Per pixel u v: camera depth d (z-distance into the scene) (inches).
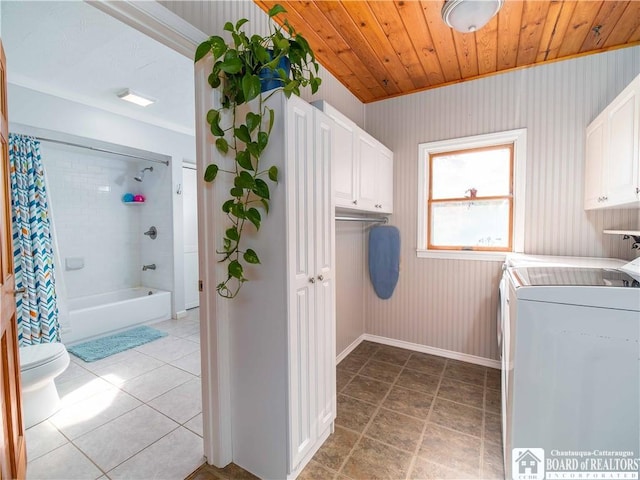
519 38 79.1
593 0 64.6
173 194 152.5
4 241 45.4
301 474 57.2
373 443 65.5
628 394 38.8
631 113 58.4
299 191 55.6
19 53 85.4
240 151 56.8
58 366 74.3
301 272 56.5
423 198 112.2
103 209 154.1
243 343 58.0
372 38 79.3
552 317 41.6
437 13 69.6
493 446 64.4
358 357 109.0
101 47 83.3
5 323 43.6
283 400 53.8
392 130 117.0
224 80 55.9
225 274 58.4
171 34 50.1
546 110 91.4
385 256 119.3
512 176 98.8
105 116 123.7
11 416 45.3
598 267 61.6
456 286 107.4
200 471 58.7
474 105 101.7
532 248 94.4
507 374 54.4
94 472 58.1
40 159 109.0
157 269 161.3
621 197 62.7
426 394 84.8
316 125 60.7
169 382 91.0
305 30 75.7
